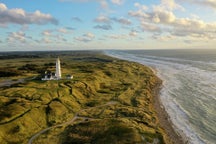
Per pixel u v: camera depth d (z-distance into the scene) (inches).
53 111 2992.1
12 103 3024.1
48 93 3513.8
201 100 3841.0
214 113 3179.1
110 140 2207.2
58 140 2294.5
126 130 2383.1
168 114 3157.0
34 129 2551.7
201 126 2733.8
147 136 2325.3
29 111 2829.7
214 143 2310.5
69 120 2869.1
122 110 3174.2
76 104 3415.4
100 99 3777.1
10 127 2450.8
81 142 2198.6
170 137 2421.3
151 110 3284.9
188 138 2416.3
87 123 2623.0
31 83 4015.8
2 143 2204.7
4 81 4303.6
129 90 4389.8
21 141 2285.9
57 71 4488.2
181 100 3868.1
